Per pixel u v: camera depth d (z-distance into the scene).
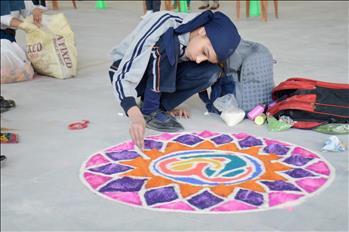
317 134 2.96
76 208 2.20
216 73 3.09
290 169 2.49
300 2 9.44
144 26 3.04
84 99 3.85
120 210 2.16
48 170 2.60
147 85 3.03
